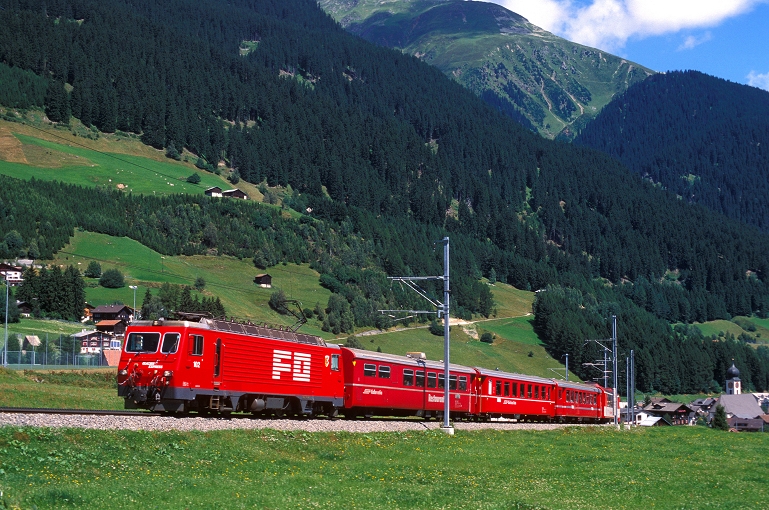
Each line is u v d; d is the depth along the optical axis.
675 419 160.88
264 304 167.00
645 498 28.52
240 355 38.19
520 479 31.41
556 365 190.88
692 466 40.88
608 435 62.28
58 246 169.00
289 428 35.81
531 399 69.00
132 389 35.00
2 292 130.25
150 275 164.88
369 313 172.62
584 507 25.31
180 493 20.92
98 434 26.38
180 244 197.75
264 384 39.75
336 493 24.03
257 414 43.03
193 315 37.09
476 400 60.56
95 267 158.75
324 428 38.03
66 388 60.72
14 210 175.62
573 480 32.59
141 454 25.52
